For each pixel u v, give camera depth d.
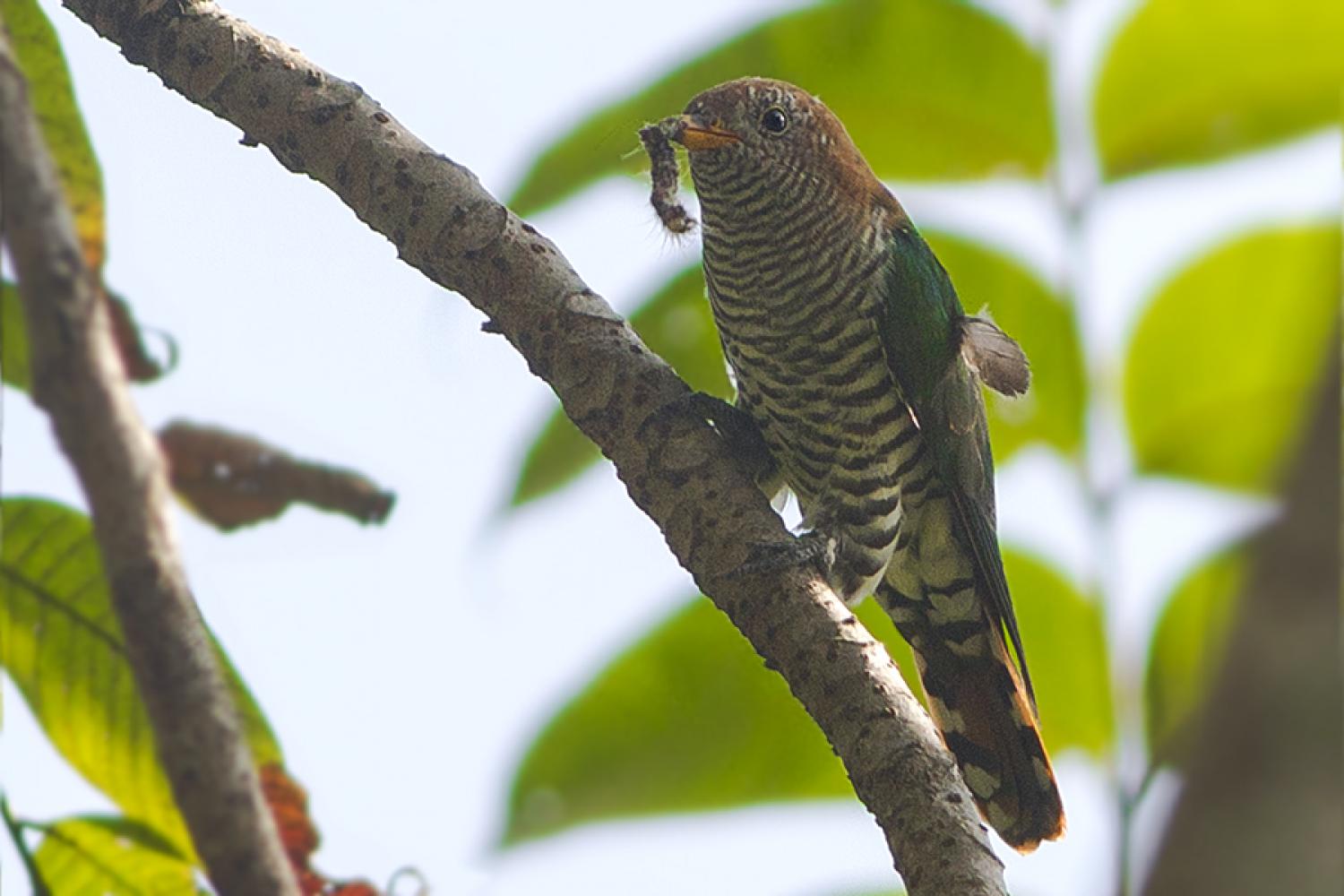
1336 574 4.00
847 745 8.05
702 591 8.91
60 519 7.40
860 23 11.11
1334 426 4.14
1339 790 3.86
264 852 4.96
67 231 4.77
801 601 8.43
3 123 4.76
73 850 7.69
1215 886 3.86
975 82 10.98
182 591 4.90
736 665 10.25
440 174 9.20
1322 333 10.16
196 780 4.91
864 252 12.09
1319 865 3.81
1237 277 10.38
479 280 9.21
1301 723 3.91
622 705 10.23
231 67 9.11
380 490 8.43
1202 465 10.24
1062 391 10.29
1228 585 9.73
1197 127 10.84
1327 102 10.80
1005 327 10.51
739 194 11.94
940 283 12.34
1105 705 9.46
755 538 8.69
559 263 9.34
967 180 11.11
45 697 7.57
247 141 9.29
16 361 7.39
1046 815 12.59
